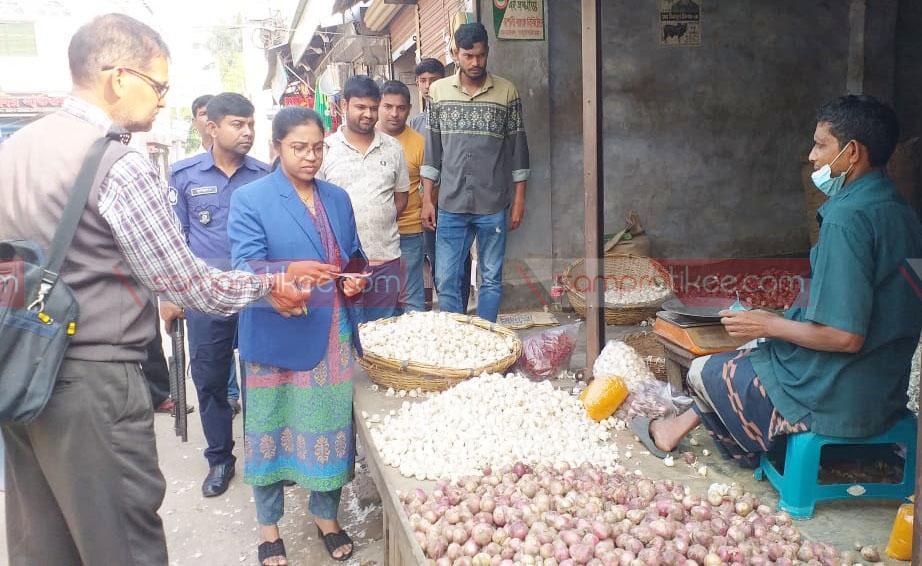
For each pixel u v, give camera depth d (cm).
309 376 276
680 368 357
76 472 186
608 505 237
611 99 640
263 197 269
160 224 188
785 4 652
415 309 479
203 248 366
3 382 168
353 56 1077
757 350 256
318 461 282
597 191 362
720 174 667
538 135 600
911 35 670
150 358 447
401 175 427
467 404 315
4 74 1666
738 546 209
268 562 291
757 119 666
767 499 252
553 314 593
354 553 302
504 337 394
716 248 677
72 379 183
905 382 232
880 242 217
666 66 643
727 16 645
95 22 191
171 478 386
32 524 202
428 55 773
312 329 273
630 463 285
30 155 184
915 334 226
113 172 182
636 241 616
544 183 608
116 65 189
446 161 459
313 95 1602
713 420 274
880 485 238
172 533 328
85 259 183
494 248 471
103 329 186
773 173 676
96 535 191
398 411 326
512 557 212
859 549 218
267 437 281
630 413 319
